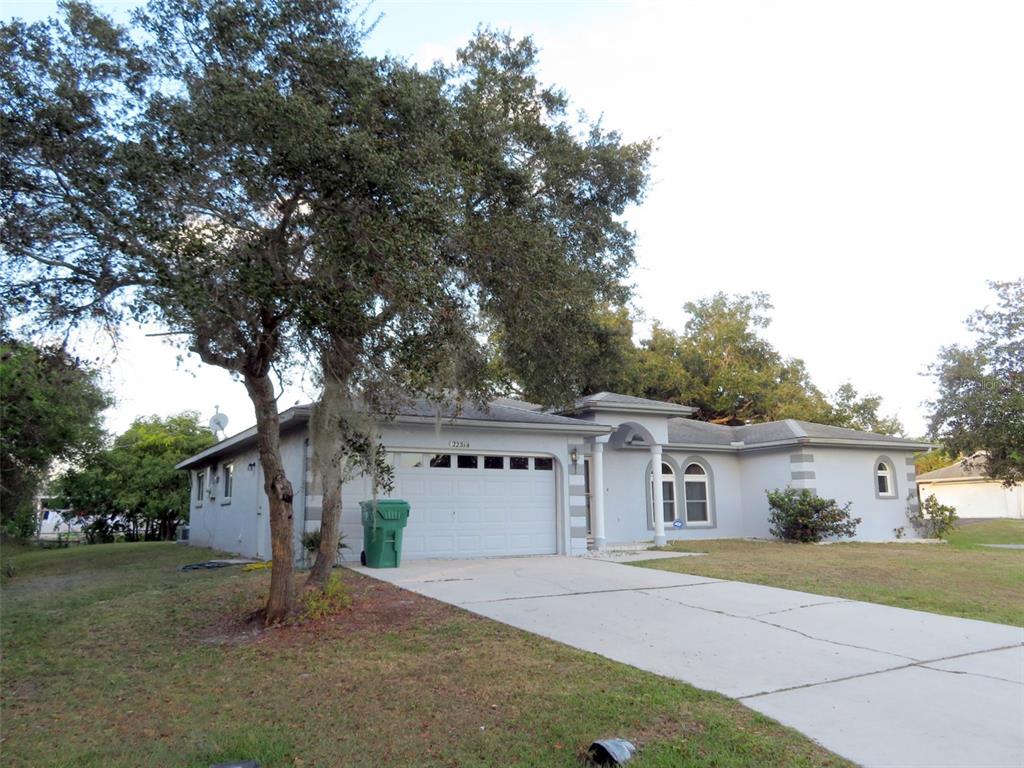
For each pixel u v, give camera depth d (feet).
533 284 32.89
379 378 29.19
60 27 23.80
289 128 22.67
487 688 21.24
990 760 16.03
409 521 50.62
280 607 29.63
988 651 25.86
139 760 16.58
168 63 24.62
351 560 47.34
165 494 108.68
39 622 33.17
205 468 80.12
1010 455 81.71
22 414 51.55
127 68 24.18
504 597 35.22
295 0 25.27
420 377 27.43
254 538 56.49
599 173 40.34
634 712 19.02
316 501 46.44
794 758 16.14
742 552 59.36
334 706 19.94
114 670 24.48
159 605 35.17
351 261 23.61
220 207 24.00
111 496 106.42
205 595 36.76
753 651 25.64
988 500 129.29
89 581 47.62
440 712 19.33
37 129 22.71
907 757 16.22
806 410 120.26
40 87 23.12
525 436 54.95
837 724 18.25
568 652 25.11
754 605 34.01
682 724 18.21
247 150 23.38
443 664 23.76
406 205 24.29
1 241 24.08
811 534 70.59
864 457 79.61
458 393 36.73
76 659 26.16
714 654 25.20
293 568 30.53
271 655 25.31
